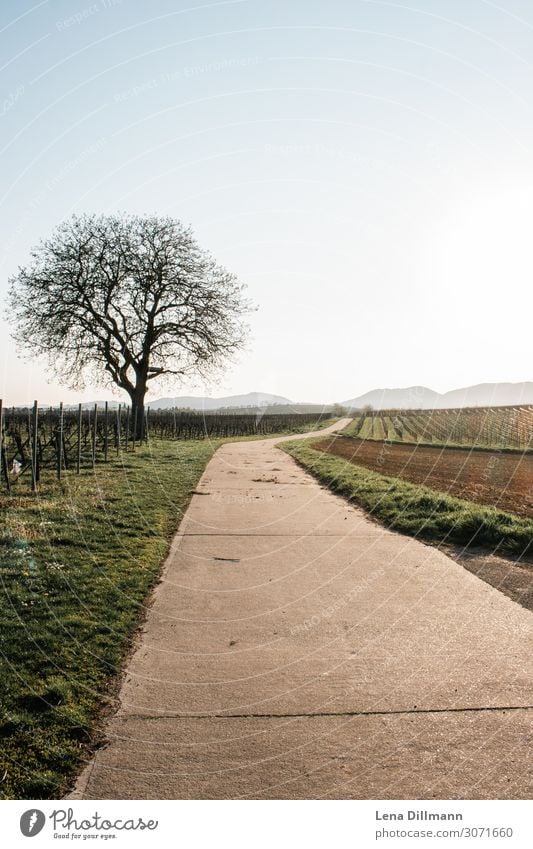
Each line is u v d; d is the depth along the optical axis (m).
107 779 3.04
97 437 23.91
